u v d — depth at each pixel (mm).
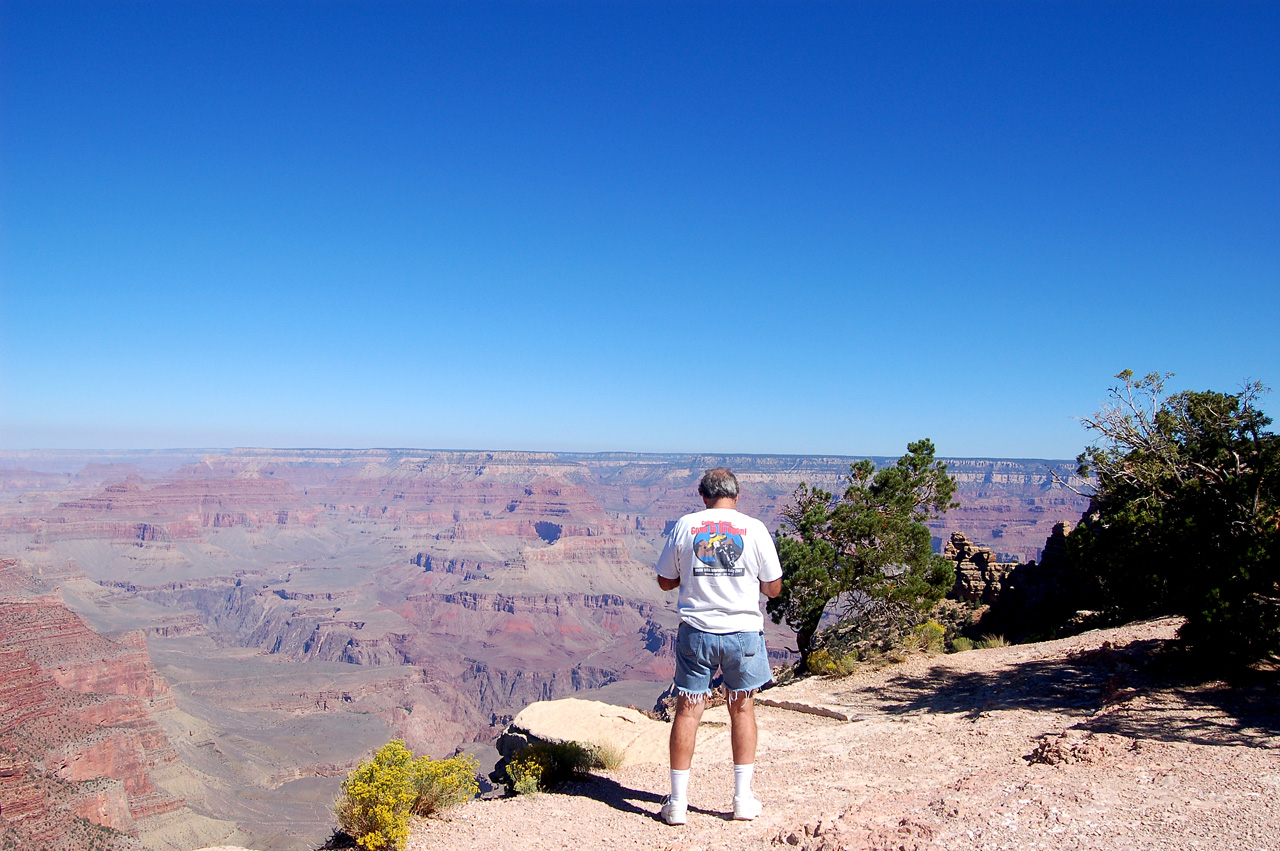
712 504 6145
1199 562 11297
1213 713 8188
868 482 20438
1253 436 14117
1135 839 4750
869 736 9406
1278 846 4402
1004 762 7359
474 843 5703
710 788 7344
